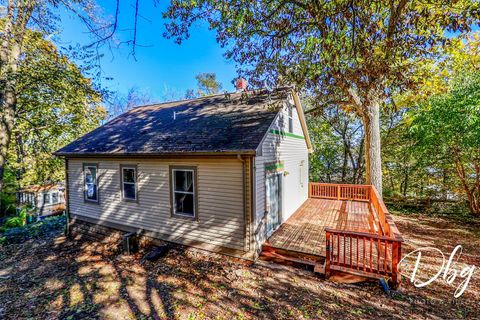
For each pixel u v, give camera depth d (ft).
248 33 17.94
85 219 29.50
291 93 30.07
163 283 16.78
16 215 52.85
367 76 14.60
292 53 17.44
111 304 14.57
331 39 14.48
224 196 19.93
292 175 30.99
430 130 29.32
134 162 24.80
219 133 21.29
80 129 42.11
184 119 27.91
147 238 24.21
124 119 36.14
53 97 31.68
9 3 26.27
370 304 13.56
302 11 16.22
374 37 13.76
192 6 16.87
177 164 22.07
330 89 17.08
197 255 21.01
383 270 15.64
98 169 27.84
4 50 26.43
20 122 38.19
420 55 16.08
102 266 20.40
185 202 22.17
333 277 16.20
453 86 28.22
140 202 24.61
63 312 14.01
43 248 26.40
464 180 33.17
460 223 30.66
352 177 58.13
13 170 50.49
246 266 18.57
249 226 18.93
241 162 19.02
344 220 27.43
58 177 56.24
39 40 29.01
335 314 12.75
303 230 24.08
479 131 24.98
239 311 13.35
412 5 13.51
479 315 12.51
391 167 48.70
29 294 16.25
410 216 34.71
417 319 12.23
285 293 14.89
